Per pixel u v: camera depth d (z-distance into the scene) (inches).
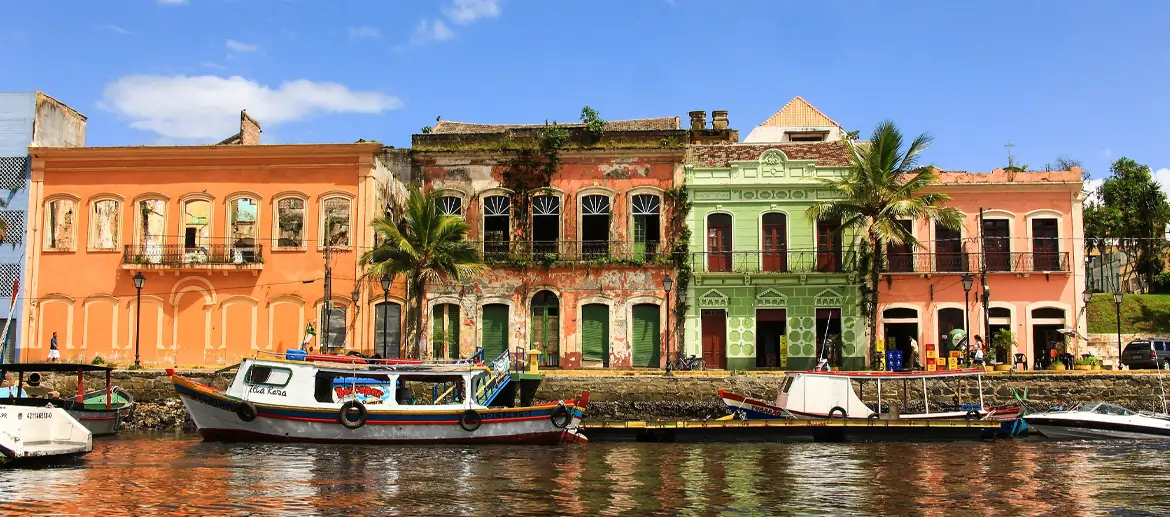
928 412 1169.4
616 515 653.9
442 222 1350.9
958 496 728.3
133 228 1502.2
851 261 1549.0
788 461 914.7
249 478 788.0
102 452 944.9
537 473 831.7
